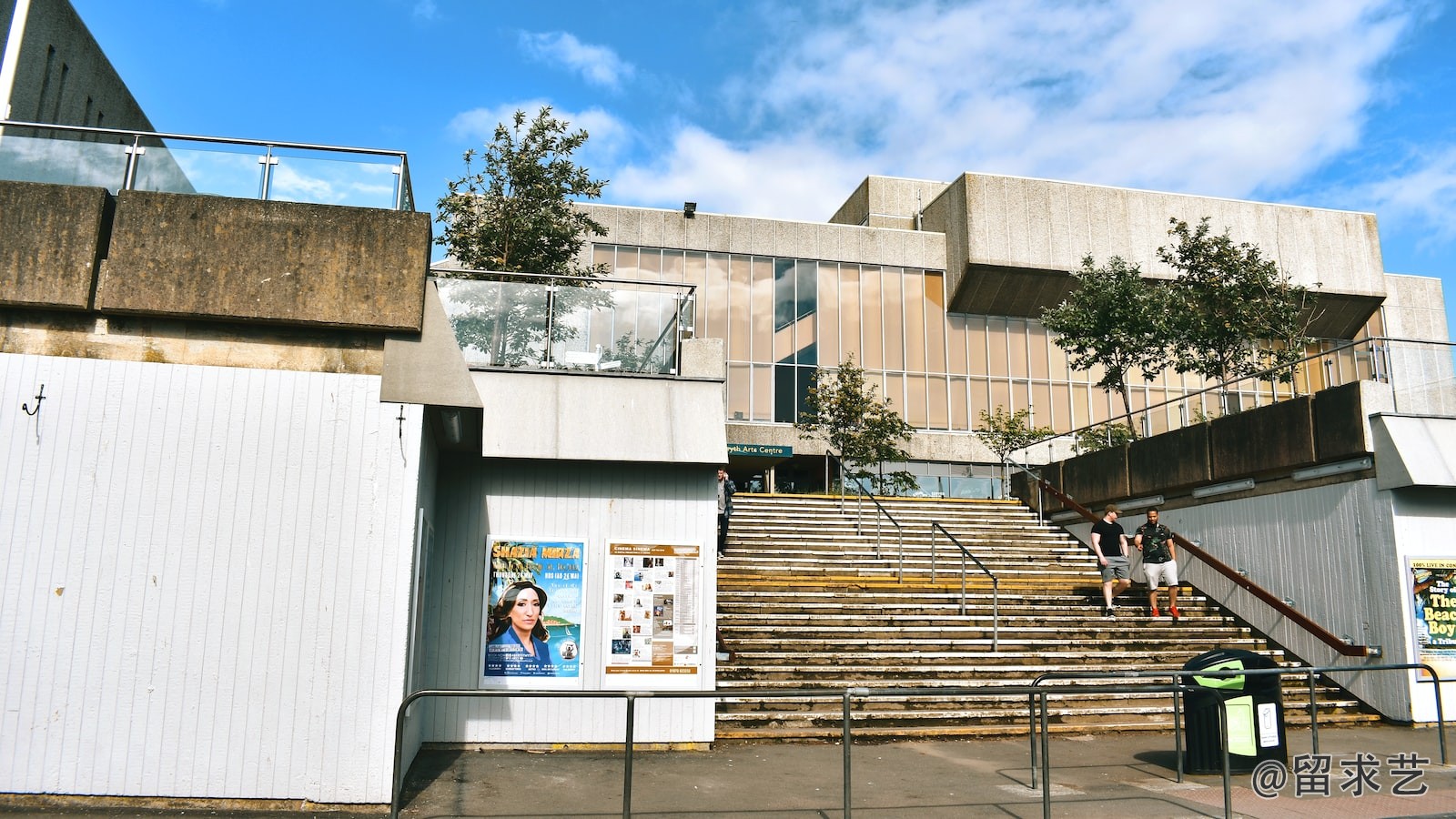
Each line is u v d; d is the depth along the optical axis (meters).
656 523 10.84
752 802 8.13
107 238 8.25
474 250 18.19
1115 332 24.27
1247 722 9.48
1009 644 13.75
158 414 7.98
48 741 7.43
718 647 12.91
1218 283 24.11
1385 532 13.05
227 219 8.30
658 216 34.12
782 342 34.41
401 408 8.28
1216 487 16.48
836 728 11.44
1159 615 15.58
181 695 7.61
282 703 7.71
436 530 10.54
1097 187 36.25
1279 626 14.73
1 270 7.89
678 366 11.25
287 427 8.12
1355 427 13.46
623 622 10.57
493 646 10.35
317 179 8.70
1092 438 22.28
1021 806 8.05
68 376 7.93
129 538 7.76
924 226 38.72
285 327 8.38
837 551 17.64
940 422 35.19
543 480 10.79
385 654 7.89
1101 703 12.59
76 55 22.27
